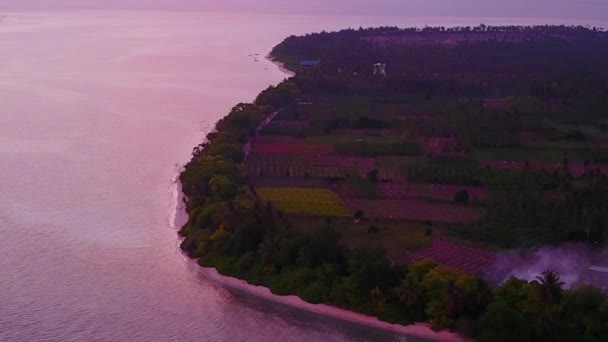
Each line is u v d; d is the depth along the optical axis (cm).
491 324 12625
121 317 13838
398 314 13625
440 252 16375
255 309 14200
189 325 13625
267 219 16562
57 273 15538
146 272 15662
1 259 16150
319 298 14288
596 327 12412
